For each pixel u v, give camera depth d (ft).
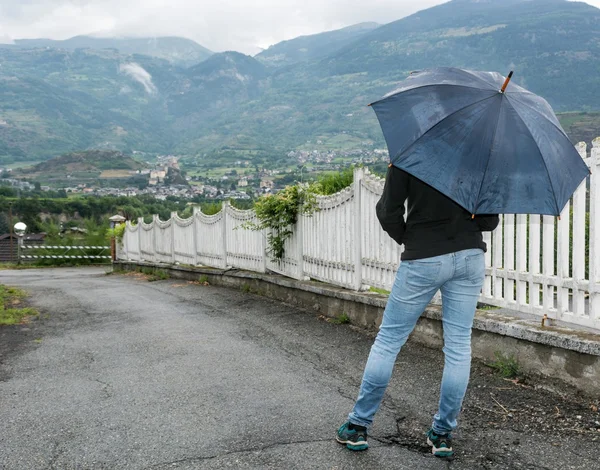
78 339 23.71
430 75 10.64
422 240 10.52
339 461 10.68
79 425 13.15
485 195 9.50
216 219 44.93
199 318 27.35
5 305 36.52
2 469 10.91
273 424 12.71
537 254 15.29
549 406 13.09
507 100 9.97
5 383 17.13
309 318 25.08
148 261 71.51
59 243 134.82
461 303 10.72
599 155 13.42
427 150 9.63
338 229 25.02
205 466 10.67
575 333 13.64
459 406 10.73
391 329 11.04
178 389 15.66
